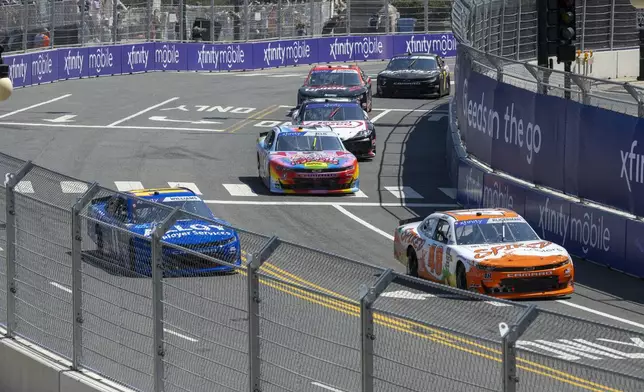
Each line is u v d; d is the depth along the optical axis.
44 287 26.41
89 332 24.48
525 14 95.44
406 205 64.25
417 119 93.81
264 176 68.44
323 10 140.00
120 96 104.62
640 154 47.62
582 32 107.00
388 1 140.88
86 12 117.19
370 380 17.00
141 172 72.00
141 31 124.00
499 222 43.69
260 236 19.59
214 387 20.53
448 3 144.00
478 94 64.38
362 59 140.50
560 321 14.53
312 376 18.20
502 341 14.85
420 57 108.81
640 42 104.31
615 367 13.83
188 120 92.50
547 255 41.56
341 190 66.75
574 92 52.75
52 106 97.50
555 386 14.26
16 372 26.83
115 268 23.41
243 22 131.62
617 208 49.47
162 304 21.86
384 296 16.81
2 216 28.56
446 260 42.75
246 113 96.69
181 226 21.84
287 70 130.88
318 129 69.88
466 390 15.47
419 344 16.17
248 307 19.47
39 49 111.31
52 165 73.25
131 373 23.06
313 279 18.17
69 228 25.11
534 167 56.16
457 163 65.88
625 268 47.62
